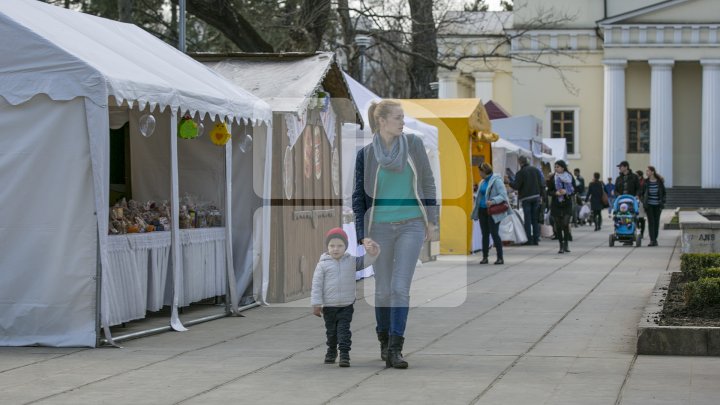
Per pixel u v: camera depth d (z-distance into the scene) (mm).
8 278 11562
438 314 14289
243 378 9625
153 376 9727
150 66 13023
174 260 13055
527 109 75125
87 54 11812
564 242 27031
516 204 31250
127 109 14797
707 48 71188
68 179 11477
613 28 71938
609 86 72250
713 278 12438
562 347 11344
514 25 73438
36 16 12367
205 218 14859
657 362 10281
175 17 38469
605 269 21781
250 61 16734
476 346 11469
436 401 8547
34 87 11406
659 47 71500
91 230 11445
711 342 10594
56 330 11539
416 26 37000
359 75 34812
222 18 31562
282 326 13281
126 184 15242
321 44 33344
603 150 73625
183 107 12664
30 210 11547
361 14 34656
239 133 15406
